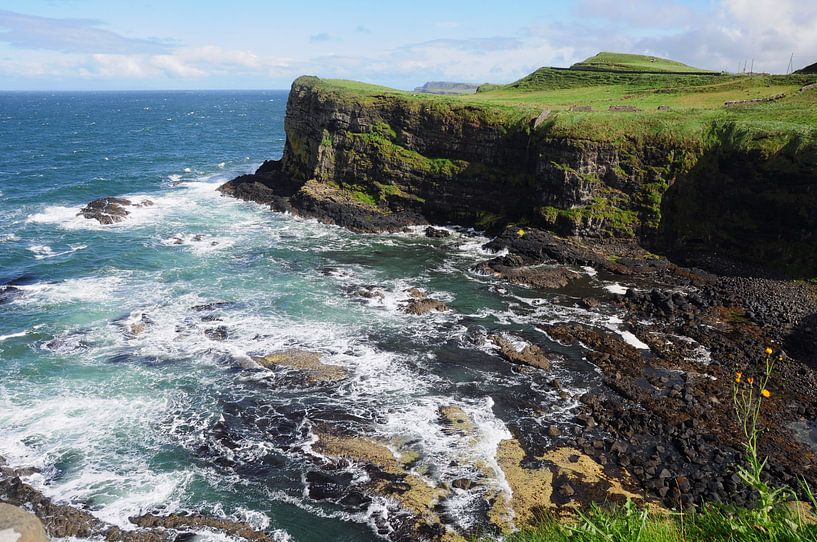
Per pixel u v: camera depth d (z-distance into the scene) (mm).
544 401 31188
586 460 26562
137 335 37062
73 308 40938
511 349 36062
